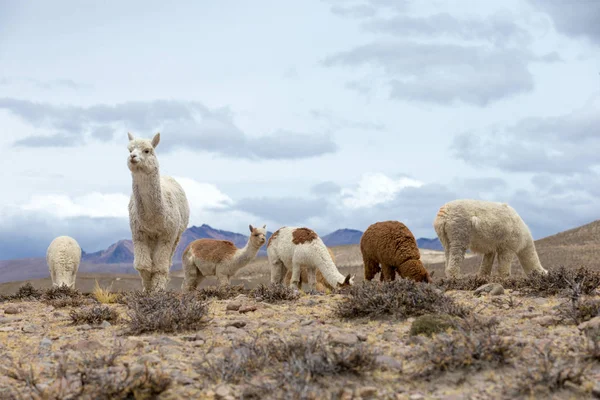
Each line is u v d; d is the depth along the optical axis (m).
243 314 9.73
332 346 6.80
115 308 11.18
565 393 5.11
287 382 5.52
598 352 5.83
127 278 31.89
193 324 8.40
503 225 17.12
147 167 12.74
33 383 5.75
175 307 9.12
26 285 15.30
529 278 11.16
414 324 7.33
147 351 6.99
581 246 62.28
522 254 18.30
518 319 8.12
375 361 5.96
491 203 17.52
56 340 8.10
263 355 6.32
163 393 5.46
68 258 19.03
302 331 7.71
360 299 8.74
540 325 7.65
